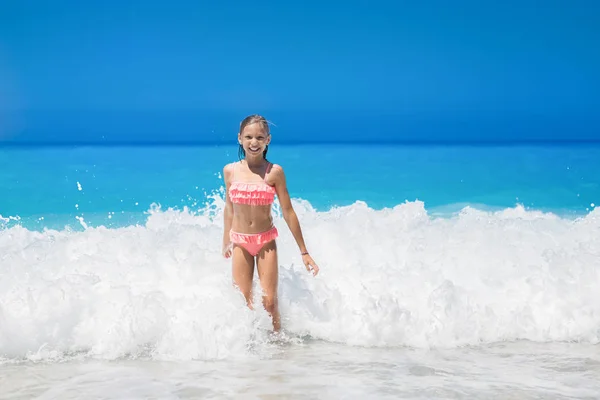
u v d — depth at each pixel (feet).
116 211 28.48
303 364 11.57
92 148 67.31
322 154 58.54
